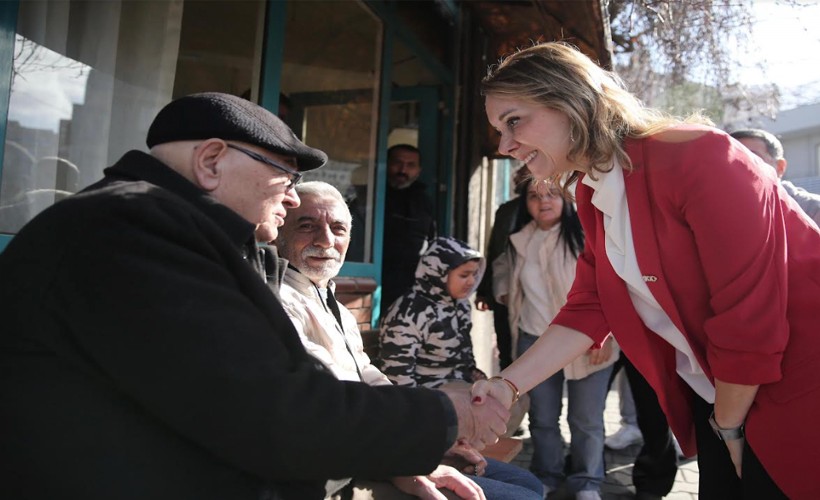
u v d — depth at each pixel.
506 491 1.77
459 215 5.35
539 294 3.54
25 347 1.03
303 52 3.55
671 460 3.43
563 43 1.61
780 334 1.34
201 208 1.19
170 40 2.35
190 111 1.25
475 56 5.41
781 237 1.40
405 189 4.60
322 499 1.29
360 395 1.16
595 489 3.30
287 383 1.06
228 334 1.02
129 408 1.03
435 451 1.19
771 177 1.46
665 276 1.51
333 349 1.80
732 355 1.38
